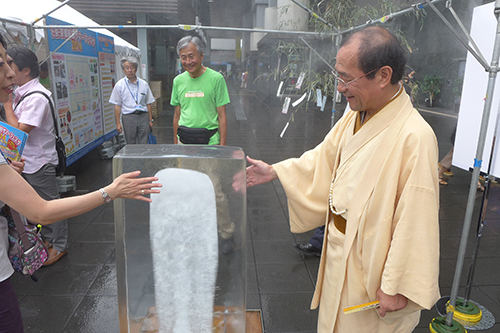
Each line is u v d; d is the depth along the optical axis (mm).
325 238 1489
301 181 1612
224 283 1412
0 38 1257
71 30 4688
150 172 1289
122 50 7199
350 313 1344
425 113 13367
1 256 1266
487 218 3799
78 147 4930
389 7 2891
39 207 1169
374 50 1104
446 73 14453
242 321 1467
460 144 2186
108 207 3934
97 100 5703
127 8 9633
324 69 3406
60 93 4398
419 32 12461
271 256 2938
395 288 1171
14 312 1303
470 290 2309
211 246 1367
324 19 3326
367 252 1255
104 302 2332
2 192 1131
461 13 4270
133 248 1354
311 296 2422
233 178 1312
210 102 3037
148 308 1421
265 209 3957
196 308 1431
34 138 2525
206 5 12219
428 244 1146
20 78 2480
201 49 2900
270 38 10320
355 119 1359
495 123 1933
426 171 1135
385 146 1194
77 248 3041
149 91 5230
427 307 1156
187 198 1315
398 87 1213
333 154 1537
